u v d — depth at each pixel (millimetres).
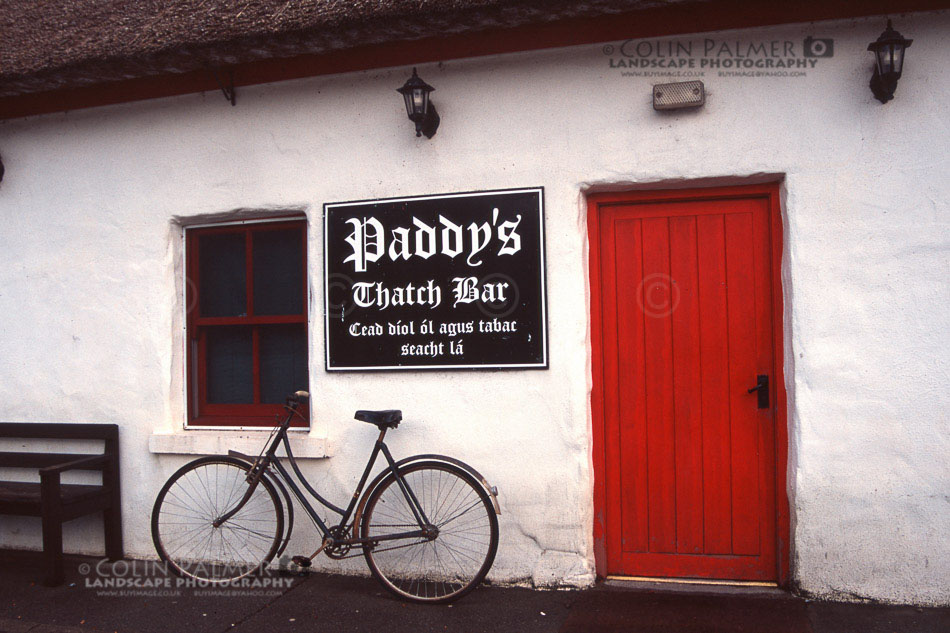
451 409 4188
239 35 4094
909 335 3648
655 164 3932
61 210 4941
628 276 4129
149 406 4723
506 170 4137
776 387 3943
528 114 4109
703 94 3832
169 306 4738
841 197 3725
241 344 4828
